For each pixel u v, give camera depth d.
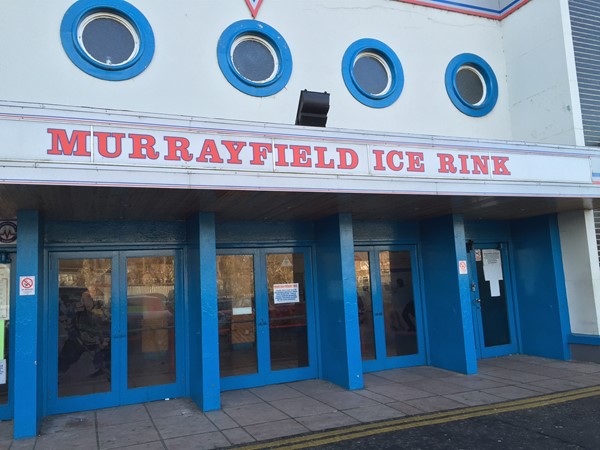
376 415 6.03
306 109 6.54
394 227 8.83
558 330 8.97
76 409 6.50
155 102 6.83
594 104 8.91
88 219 6.71
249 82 7.40
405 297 8.81
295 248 8.05
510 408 6.19
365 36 8.43
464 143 6.70
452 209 7.89
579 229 8.84
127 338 6.88
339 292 7.39
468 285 8.27
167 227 7.20
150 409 6.51
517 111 9.43
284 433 5.48
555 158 7.39
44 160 4.49
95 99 6.53
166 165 4.95
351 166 5.90
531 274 9.48
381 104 8.32
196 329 6.68
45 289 6.50
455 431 5.43
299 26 7.93
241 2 7.57
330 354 7.71
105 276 6.89
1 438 5.52
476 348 9.27
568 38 8.75
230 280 7.61
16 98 6.17
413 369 8.48
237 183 5.24
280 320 7.83
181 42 7.09
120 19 6.96
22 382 5.56
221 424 5.82
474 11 9.48
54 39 6.44
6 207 5.66
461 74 9.40
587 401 6.40
